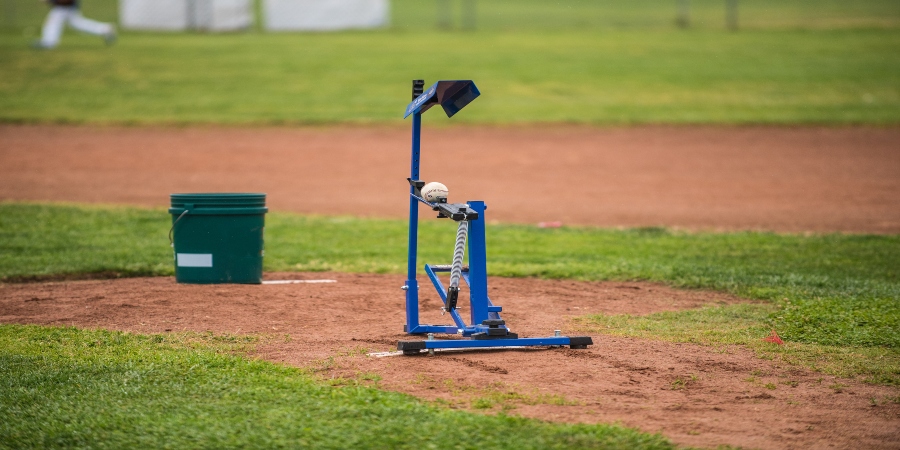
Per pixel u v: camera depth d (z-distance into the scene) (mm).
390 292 31016
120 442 15852
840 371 21500
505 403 18516
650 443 16062
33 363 20781
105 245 38625
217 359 21203
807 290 31156
